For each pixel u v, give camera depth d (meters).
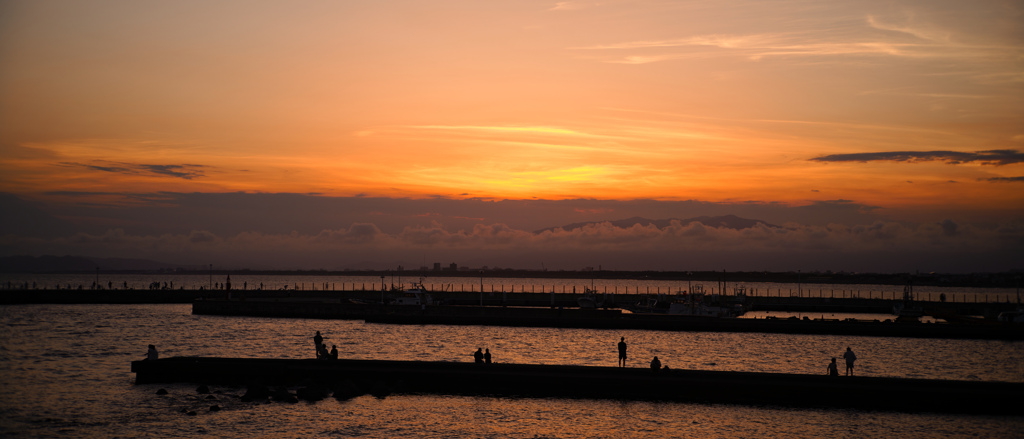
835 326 92.81
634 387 47.84
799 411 45.03
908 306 138.62
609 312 106.44
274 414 44.16
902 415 44.06
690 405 46.62
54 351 71.31
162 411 44.53
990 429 41.28
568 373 49.62
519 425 42.53
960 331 89.00
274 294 157.25
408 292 127.62
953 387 45.72
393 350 75.31
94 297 145.12
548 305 149.50
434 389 49.75
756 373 48.97
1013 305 149.38
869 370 64.56
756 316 134.62
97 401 46.91
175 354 70.75
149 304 144.62
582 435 40.81
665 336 90.75
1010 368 66.00
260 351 73.94
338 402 47.00
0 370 58.81
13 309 128.62
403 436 40.41
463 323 104.38
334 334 91.06
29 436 39.53
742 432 41.19
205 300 123.38
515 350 75.88
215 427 41.50
